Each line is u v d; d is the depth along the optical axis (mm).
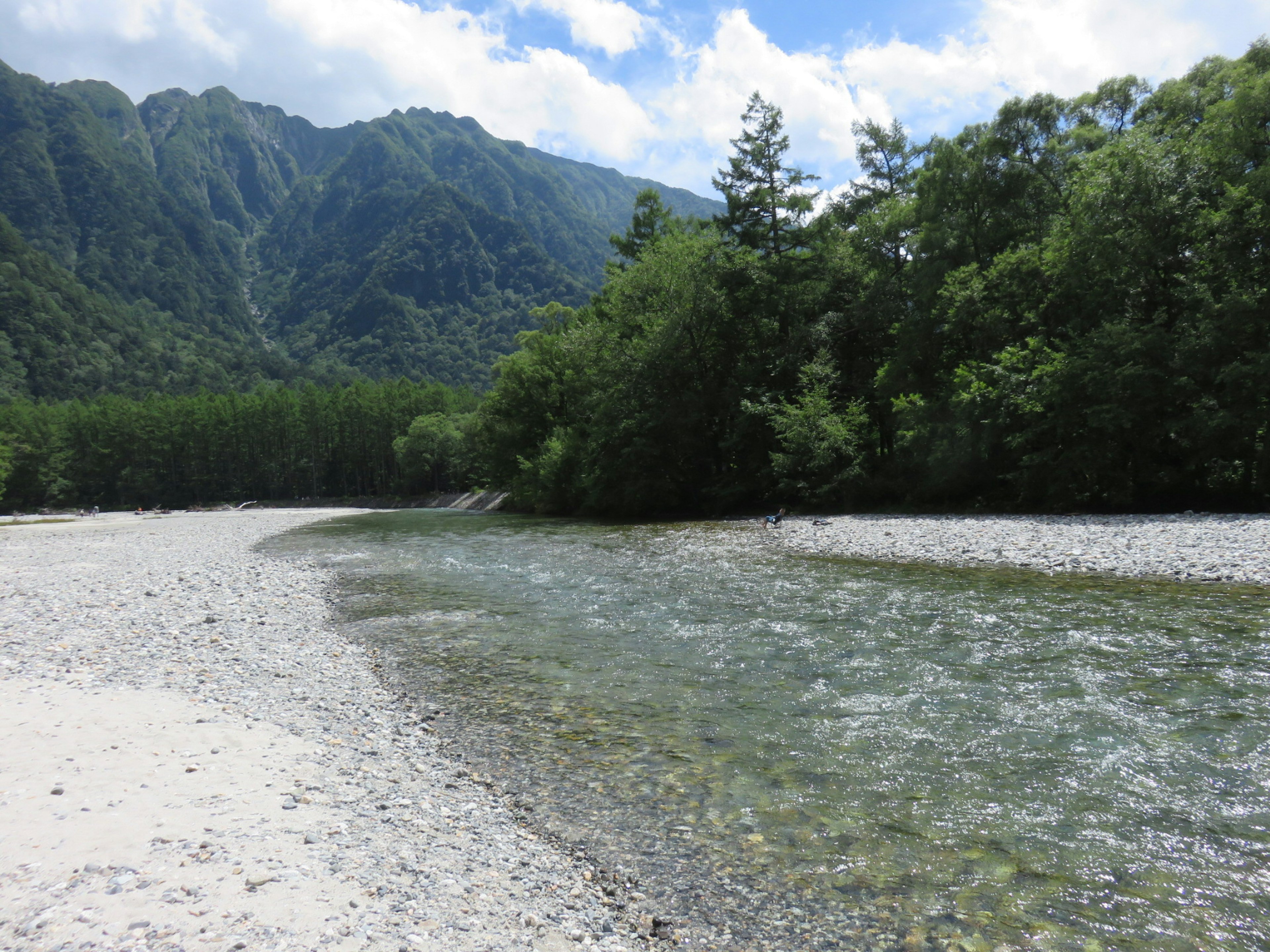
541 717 8539
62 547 33156
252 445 121375
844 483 34188
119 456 118688
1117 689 8391
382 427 117688
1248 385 22766
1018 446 28938
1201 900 4617
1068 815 5750
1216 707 7672
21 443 112875
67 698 8828
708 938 4402
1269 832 5352
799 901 4789
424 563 23047
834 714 8156
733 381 40750
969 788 6277
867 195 41062
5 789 6043
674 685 9492
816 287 40844
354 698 9391
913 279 35062
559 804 6336
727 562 20281
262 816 5762
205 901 4422
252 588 18312
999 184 33688
